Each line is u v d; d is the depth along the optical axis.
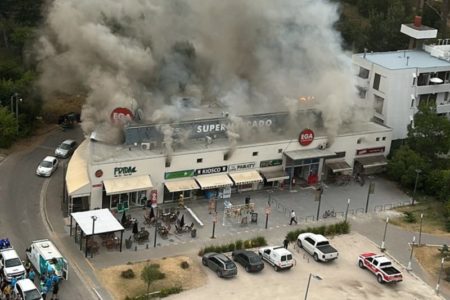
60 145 93.44
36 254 62.28
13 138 94.50
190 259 67.94
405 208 86.31
